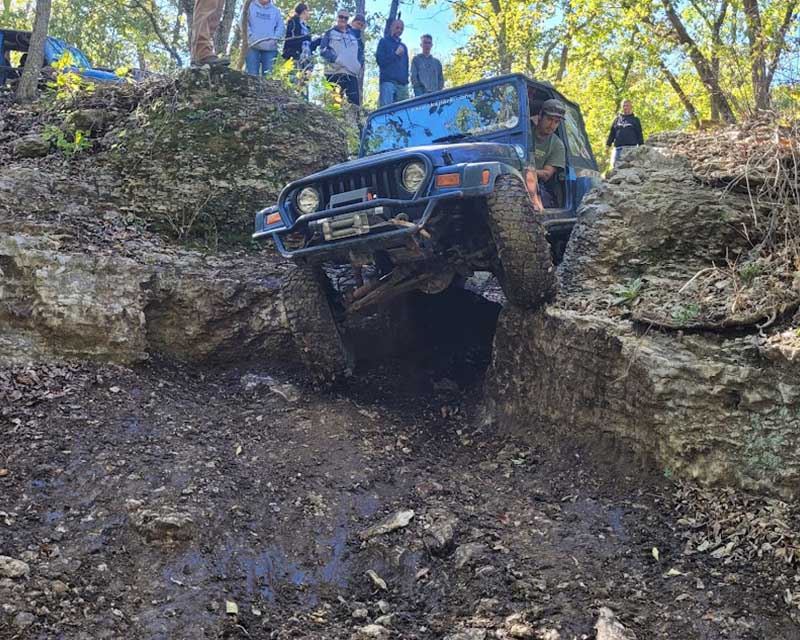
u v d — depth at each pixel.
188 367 5.91
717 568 3.66
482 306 6.98
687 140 6.24
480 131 5.98
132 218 6.86
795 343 3.93
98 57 22.78
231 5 11.97
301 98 8.30
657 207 5.48
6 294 5.45
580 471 4.65
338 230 4.85
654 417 4.33
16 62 12.33
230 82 7.68
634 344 4.49
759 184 5.37
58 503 4.02
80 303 5.50
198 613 3.43
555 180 6.34
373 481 4.57
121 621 3.32
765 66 7.96
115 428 4.75
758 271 4.74
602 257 5.48
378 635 3.35
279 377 5.84
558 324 4.99
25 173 6.77
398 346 6.34
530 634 3.28
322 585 3.80
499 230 4.90
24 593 3.33
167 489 4.18
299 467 4.62
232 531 3.99
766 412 3.99
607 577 3.68
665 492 4.25
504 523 4.18
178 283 6.02
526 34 18.61
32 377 5.08
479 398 5.70
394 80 10.93
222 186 7.21
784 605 3.36
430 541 3.95
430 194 4.73
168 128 7.34
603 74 18.14
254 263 6.75
